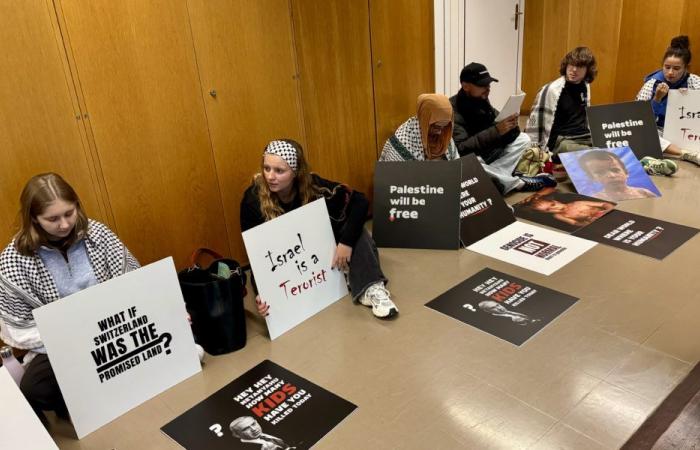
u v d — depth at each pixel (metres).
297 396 1.75
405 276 2.50
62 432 1.69
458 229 2.72
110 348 1.69
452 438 1.53
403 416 1.63
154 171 2.30
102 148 2.13
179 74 2.29
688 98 3.60
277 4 2.54
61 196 1.64
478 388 1.72
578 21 4.92
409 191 2.79
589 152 3.41
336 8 2.77
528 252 2.62
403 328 2.08
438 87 4.42
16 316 1.69
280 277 2.10
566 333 1.97
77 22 1.98
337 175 3.06
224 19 2.38
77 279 1.79
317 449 1.53
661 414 1.58
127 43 2.12
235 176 2.59
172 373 1.84
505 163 3.48
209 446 1.57
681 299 2.13
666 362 1.79
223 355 2.01
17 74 1.88
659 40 4.59
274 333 2.09
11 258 1.67
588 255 2.54
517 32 5.11
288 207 2.29
